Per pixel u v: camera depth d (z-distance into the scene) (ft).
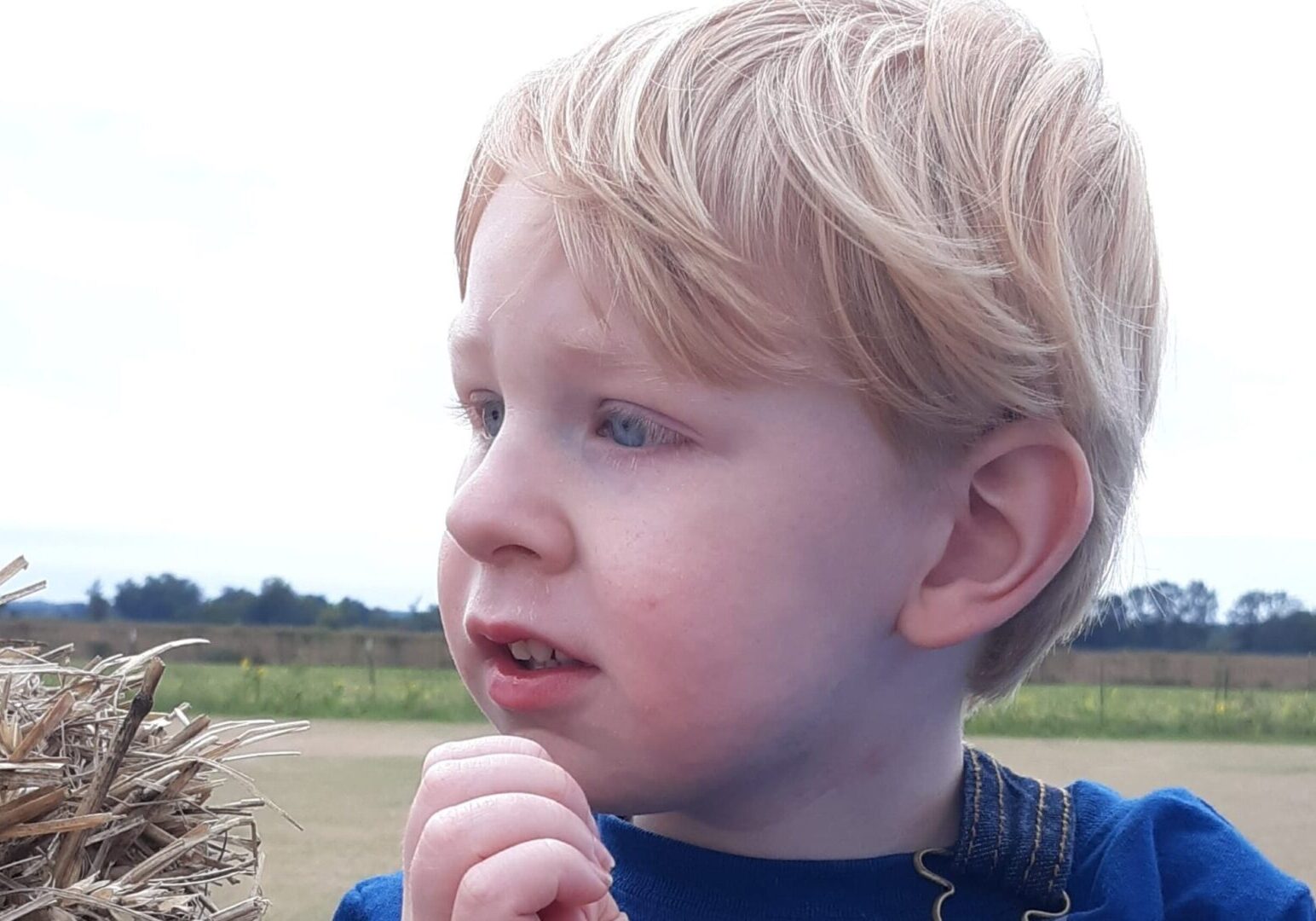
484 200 2.24
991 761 2.50
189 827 2.21
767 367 1.92
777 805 2.22
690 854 2.29
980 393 2.02
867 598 2.03
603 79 2.14
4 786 1.98
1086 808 2.53
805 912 2.22
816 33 2.21
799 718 2.02
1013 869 2.34
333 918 2.81
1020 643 2.37
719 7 2.29
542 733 2.04
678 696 1.93
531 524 1.96
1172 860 2.52
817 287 1.94
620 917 1.92
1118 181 2.34
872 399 1.97
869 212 1.93
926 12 2.37
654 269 1.90
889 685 2.17
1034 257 2.08
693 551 1.92
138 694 2.09
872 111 2.06
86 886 1.91
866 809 2.27
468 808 1.82
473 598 2.04
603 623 1.94
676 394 1.92
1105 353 2.20
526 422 2.02
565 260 1.98
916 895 2.27
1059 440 2.10
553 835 1.81
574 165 2.01
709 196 1.95
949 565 2.12
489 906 1.73
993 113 2.17
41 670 2.20
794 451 1.94
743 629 1.93
